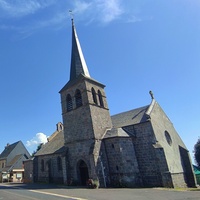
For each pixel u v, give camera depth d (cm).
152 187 2228
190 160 2862
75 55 3253
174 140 2970
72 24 3572
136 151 2564
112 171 2395
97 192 1777
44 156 3334
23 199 1479
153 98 3058
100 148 2477
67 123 2894
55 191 1928
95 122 2633
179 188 2186
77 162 2589
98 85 3058
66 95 3039
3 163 5459
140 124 2630
